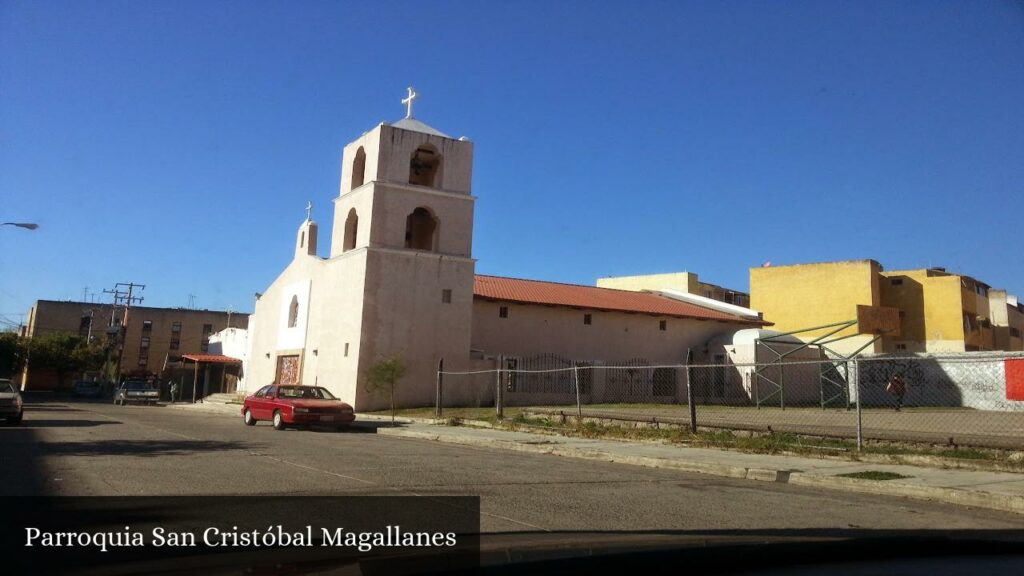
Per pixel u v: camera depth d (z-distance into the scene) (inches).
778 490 412.8
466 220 1249.4
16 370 2726.4
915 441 527.2
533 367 1341.0
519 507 325.1
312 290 1355.8
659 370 1469.0
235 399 1617.9
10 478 373.7
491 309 1357.0
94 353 2955.2
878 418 856.9
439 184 1237.7
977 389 1237.7
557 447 620.7
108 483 364.2
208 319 3346.5
